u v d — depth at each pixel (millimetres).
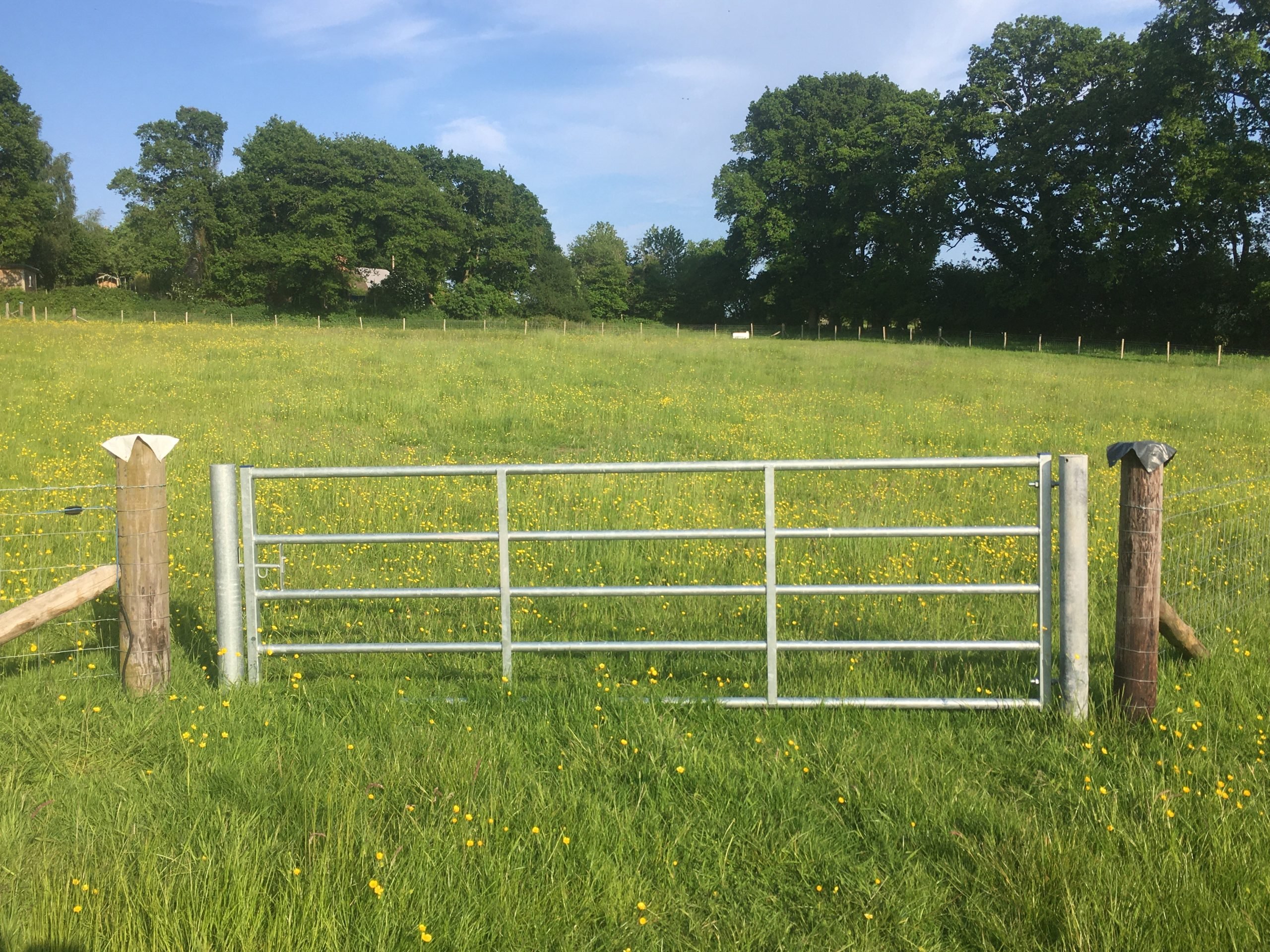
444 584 6703
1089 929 2695
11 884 2998
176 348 25500
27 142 62375
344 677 4875
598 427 15234
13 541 7793
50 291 61781
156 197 75125
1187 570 6410
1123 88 48312
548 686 4578
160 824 3303
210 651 5320
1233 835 3164
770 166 62844
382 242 69750
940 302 60844
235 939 2662
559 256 81125
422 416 16078
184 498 9711
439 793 3500
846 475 10953
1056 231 52094
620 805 3443
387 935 2695
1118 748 3885
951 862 3121
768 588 4316
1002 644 4289
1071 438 14375
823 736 4031
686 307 77188
